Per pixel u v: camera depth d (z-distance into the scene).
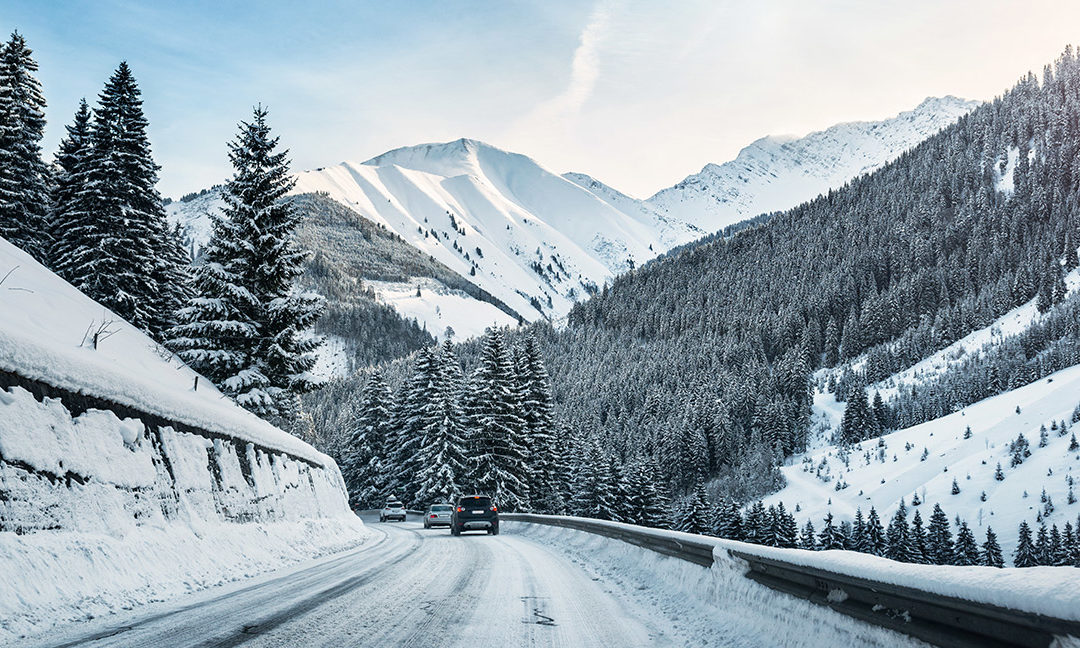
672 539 10.76
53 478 7.45
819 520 154.12
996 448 173.75
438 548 18.30
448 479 48.94
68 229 29.52
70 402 8.40
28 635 5.36
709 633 7.05
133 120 31.14
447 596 9.30
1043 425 167.00
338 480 23.59
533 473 49.25
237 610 7.11
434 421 50.69
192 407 12.10
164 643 5.38
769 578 6.88
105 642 5.28
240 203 24.19
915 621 4.14
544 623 7.69
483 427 47.62
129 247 29.67
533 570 13.54
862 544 90.94
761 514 82.38
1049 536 118.44
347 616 7.21
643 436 172.25
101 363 9.75
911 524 143.62
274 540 13.30
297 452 19.00
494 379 48.44
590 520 19.59
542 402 55.09
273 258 24.52
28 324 13.19
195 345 23.12
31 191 30.78
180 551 9.27
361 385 180.25
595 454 65.62
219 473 12.34
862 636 4.69
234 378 22.92
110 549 7.73
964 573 3.62
